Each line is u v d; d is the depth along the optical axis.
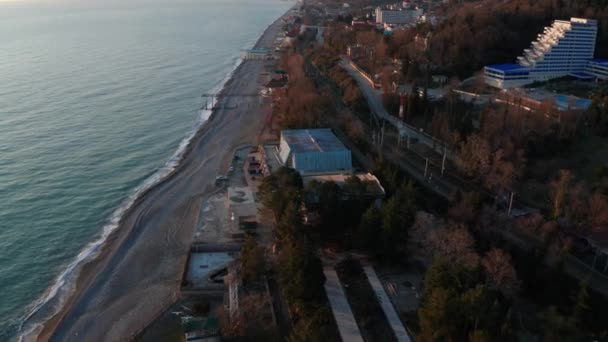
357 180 114.00
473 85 198.12
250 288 89.69
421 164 136.12
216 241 105.94
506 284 83.25
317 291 82.81
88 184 140.88
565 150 129.00
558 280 84.19
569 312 81.44
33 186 138.88
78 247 111.12
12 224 120.25
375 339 77.25
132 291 93.50
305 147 135.50
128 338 81.19
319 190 107.19
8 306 93.06
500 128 134.38
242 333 77.38
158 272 98.69
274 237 103.00
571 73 199.25
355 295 87.31
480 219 101.62
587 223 98.81
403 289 89.25
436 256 86.75
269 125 180.75
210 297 89.94
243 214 109.88
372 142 152.75
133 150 166.12
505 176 113.88
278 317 82.88
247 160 150.75
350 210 104.56
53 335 83.19
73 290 95.94
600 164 120.75
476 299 69.31
